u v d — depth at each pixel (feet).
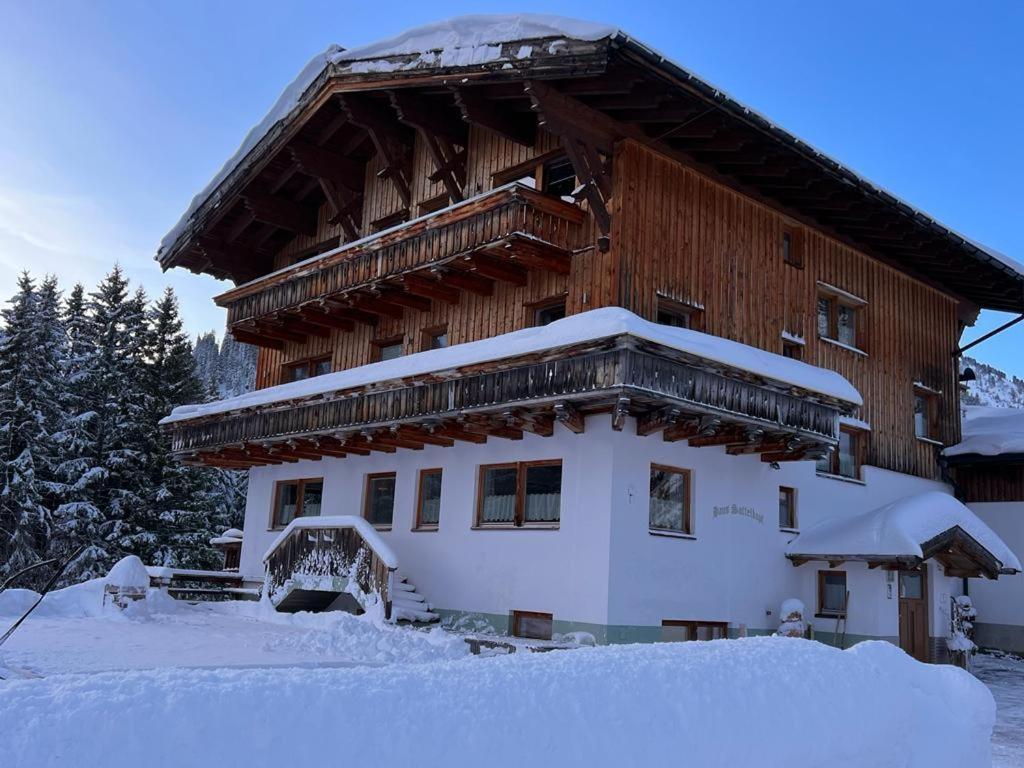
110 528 121.49
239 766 8.80
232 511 155.94
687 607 44.60
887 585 49.65
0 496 113.29
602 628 40.91
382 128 59.21
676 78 39.78
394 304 56.24
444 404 45.93
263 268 74.84
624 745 11.53
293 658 35.12
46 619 46.85
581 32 39.52
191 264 74.84
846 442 58.13
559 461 45.50
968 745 17.70
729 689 13.69
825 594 51.90
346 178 65.26
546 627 44.39
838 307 58.18
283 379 70.44
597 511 42.50
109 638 39.11
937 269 64.95
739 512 48.47
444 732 10.21
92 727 8.48
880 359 60.80
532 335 42.73
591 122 44.45
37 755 8.04
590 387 39.01
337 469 60.54
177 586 83.92
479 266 47.85
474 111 48.96
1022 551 64.03
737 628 47.09
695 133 45.32
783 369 45.85
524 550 45.73
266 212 68.03
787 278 53.83
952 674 18.85
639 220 45.75
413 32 51.06
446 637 40.57
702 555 45.88
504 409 43.47
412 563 52.26
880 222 56.03
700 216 49.06
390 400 49.32
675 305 47.19
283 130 61.41
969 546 50.83
